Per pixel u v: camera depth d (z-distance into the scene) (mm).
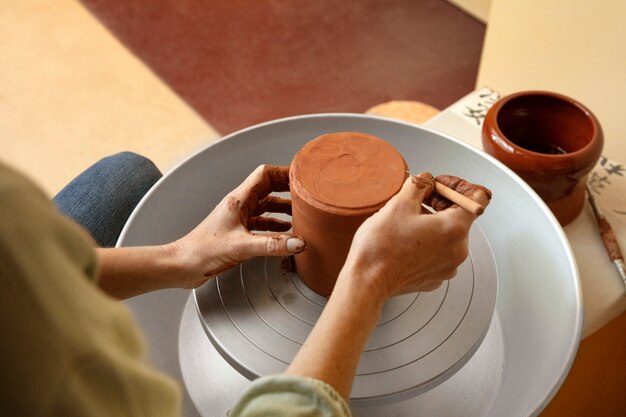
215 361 793
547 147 987
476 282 786
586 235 957
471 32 2354
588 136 918
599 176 1049
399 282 626
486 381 777
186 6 2555
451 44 2305
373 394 681
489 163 869
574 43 1174
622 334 976
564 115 941
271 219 815
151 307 795
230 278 785
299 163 690
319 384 479
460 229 638
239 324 743
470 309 758
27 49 2404
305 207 663
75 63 2326
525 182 865
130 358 359
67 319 323
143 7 2562
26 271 314
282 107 2105
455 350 719
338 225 655
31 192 327
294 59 2281
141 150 1993
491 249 835
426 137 913
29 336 319
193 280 726
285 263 790
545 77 1275
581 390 998
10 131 2080
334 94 2143
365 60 2260
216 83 2209
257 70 2246
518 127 981
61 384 324
